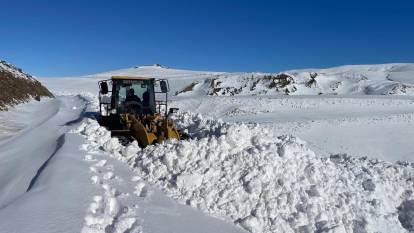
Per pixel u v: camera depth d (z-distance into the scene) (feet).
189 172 22.81
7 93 81.46
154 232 15.98
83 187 19.69
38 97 103.55
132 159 26.84
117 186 21.22
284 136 32.19
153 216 17.76
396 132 74.84
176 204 20.33
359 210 22.61
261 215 20.56
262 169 22.68
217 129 31.42
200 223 18.52
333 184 23.77
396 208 26.21
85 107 70.54
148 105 39.27
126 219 16.33
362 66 355.36
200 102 112.37
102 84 37.91
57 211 16.24
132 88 38.93
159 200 20.21
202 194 21.42
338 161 31.96
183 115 41.78
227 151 24.25
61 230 14.67
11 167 26.27
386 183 26.99
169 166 23.80
